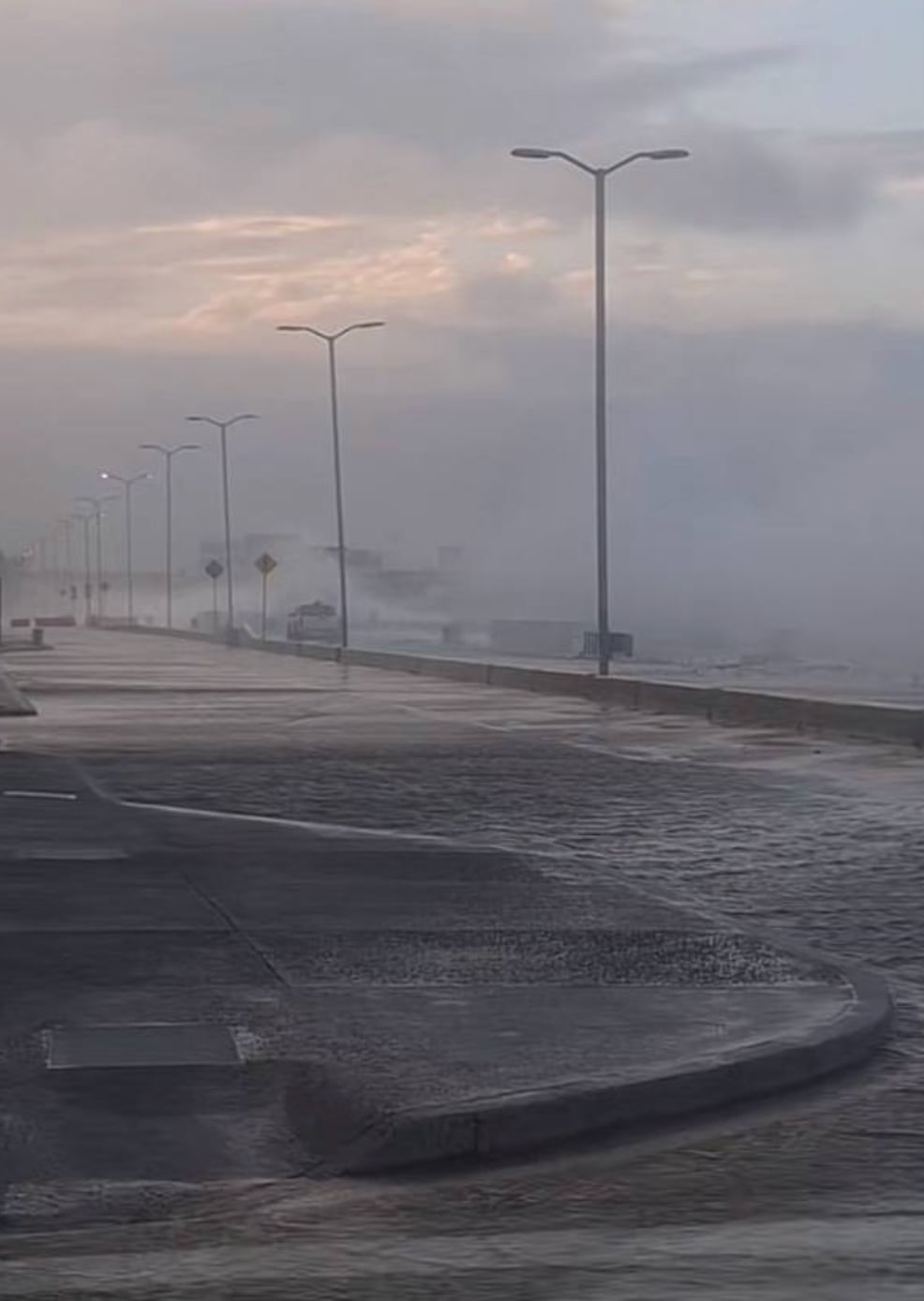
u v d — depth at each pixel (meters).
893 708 39.12
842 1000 13.74
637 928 16.70
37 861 20.27
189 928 16.45
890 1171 10.16
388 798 27.89
